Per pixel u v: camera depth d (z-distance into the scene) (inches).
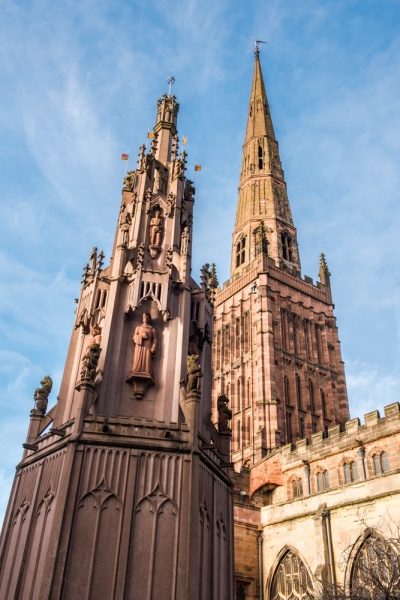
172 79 1096.8
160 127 1010.7
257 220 3823.8
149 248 812.6
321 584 1171.9
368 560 1147.3
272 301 3221.0
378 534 1209.4
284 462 2112.5
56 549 521.3
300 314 3302.2
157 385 684.1
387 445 1754.4
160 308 729.0
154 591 521.7
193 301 791.1
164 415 655.1
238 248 3865.7
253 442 2719.0
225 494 683.4
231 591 620.7
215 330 3476.9
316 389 3097.9
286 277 3398.1
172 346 711.7
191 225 908.0
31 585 537.0
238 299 3415.4
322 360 3260.3
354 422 1883.6
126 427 612.4
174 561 538.6
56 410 703.1
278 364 2999.5
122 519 551.5
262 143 4382.4
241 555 1534.2
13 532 623.2
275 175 4165.8
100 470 580.4
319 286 3550.7
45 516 579.2
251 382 2989.7
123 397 668.7
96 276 766.5
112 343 695.7
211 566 587.2
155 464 593.3
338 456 1904.5
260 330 3041.3
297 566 1435.8
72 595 507.2
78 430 598.9
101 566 527.2
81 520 549.0
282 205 3986.2
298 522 1466.5
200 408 698.2
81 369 706.8
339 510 1337.4
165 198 887.7
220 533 636.1
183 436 616.4
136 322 727.7
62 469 581.9
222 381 3206.2
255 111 4680.1
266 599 1472.7
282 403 2854.3
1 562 610.9
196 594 528.4
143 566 534.0
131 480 575.5
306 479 1980.8
